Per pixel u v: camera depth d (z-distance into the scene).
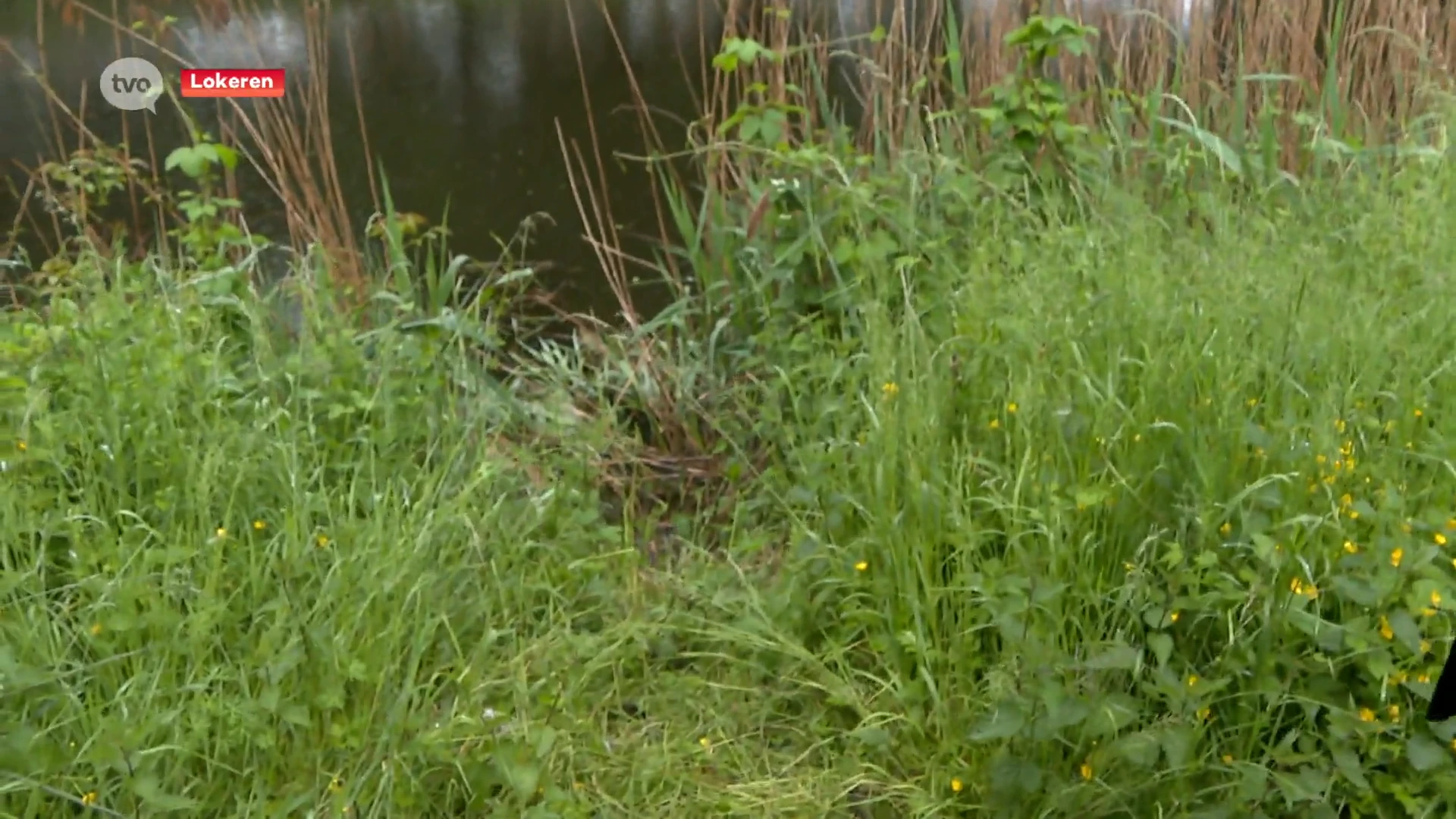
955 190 3.67
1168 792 2.16
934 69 4.38
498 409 3.45
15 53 4.74
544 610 2.82
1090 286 3.10
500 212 5.36
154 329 3.12
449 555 2.80
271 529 2.74
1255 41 4.60
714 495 3.43
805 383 3.40
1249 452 2.58
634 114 6.42
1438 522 2.33
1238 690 2.27
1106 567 2.52
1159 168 4.10
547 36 7.73
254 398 3.09
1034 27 3.87
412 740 2.31
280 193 4.26
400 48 7.68
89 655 2.38
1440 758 2.04
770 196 3.73
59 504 2.61
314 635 2.33
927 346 3.10
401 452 3.09
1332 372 2.71
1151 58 4.55
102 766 2.05
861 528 2.88
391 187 5.68
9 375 2.87
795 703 2.64
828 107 4.17
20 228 4.56
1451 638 2.21
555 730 2.38
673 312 3.94
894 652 2.57
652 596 2.92
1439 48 4.66
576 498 3.15
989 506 2.69
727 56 3.77
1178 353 2.77
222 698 2.25
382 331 3.39
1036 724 2.15
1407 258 3.17
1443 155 3.88
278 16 5.12
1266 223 3.44
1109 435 2.63
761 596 2.82
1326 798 2.09
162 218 4.32
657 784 2.40
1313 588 2.20
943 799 2.33
